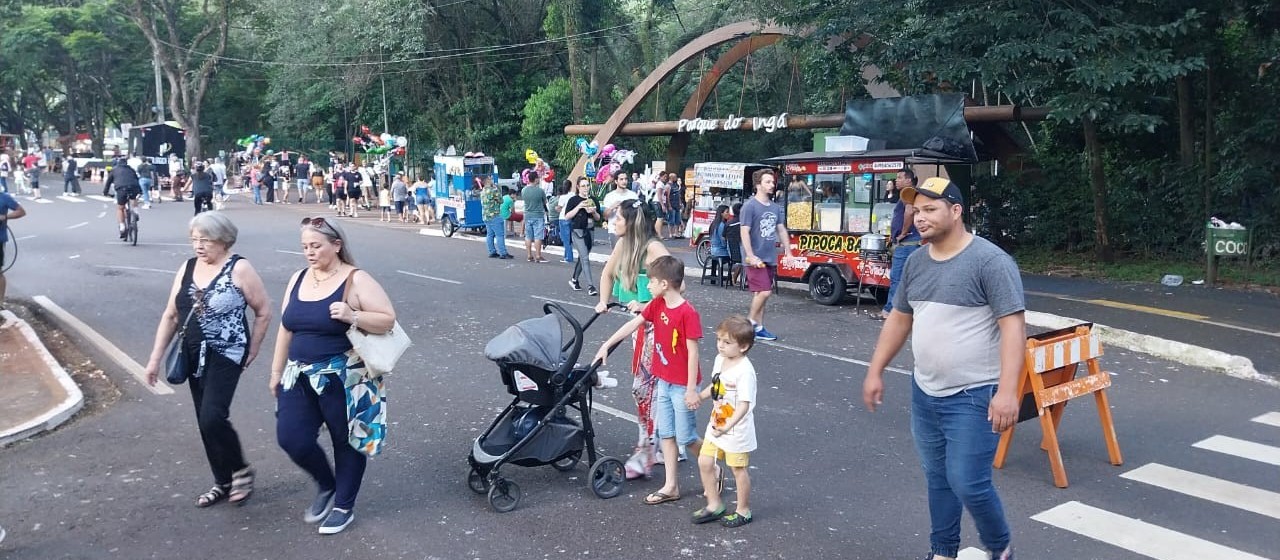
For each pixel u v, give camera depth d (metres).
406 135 41.91
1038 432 7.26
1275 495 5.88
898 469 6.32
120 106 60.50
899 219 10.67
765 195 10.40
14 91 63.56
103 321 11.58
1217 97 17.19
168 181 42.62
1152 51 14.21
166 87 56.31
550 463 5.74
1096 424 7.48
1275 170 16.14
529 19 40.97
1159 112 17.19
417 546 5.03
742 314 12.45
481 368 9.18
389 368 5.04
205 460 6.43
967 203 15.87
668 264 5.46
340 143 45.12
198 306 5.31
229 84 56.19
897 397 8.17
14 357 9.26
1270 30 16.50
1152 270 16.08
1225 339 10.64
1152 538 5.20
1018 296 3.95
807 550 4.99
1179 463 6.51
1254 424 7.49
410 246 20.94
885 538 5.16
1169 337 10.74
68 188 39.47
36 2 56.38
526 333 5.60
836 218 13.22
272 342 10.27
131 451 6.62
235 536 5.16
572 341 6.05
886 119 16.97
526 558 4.88
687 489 5.93
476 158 23.05
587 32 38.53
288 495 5.78
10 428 6.92
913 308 4.26
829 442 6.90
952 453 4.12
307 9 41.47
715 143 40.09
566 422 5.77
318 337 5.02
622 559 4.87
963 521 5.47
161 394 8.22
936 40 15.16
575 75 37.06
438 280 15.46
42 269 16.31
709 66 40.53
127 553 4.93
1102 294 14.04
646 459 6.08
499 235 18.83
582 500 5.71
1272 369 9.31
